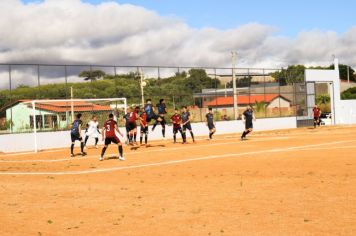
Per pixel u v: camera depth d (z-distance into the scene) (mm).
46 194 12664
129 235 8141
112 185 13883
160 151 24688
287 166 16312
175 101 40344
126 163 19719
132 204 10797
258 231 8000
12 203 11438
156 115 29938
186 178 14703
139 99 38312
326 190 11445
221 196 11312
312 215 8930
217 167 17000
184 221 8945
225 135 39594
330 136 32219
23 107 32188
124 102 36062
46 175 16984
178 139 36719
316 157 18625
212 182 13641
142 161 20172
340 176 13539
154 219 9219
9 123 31547
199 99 41938
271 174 14648
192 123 41188
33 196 12391
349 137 30453
